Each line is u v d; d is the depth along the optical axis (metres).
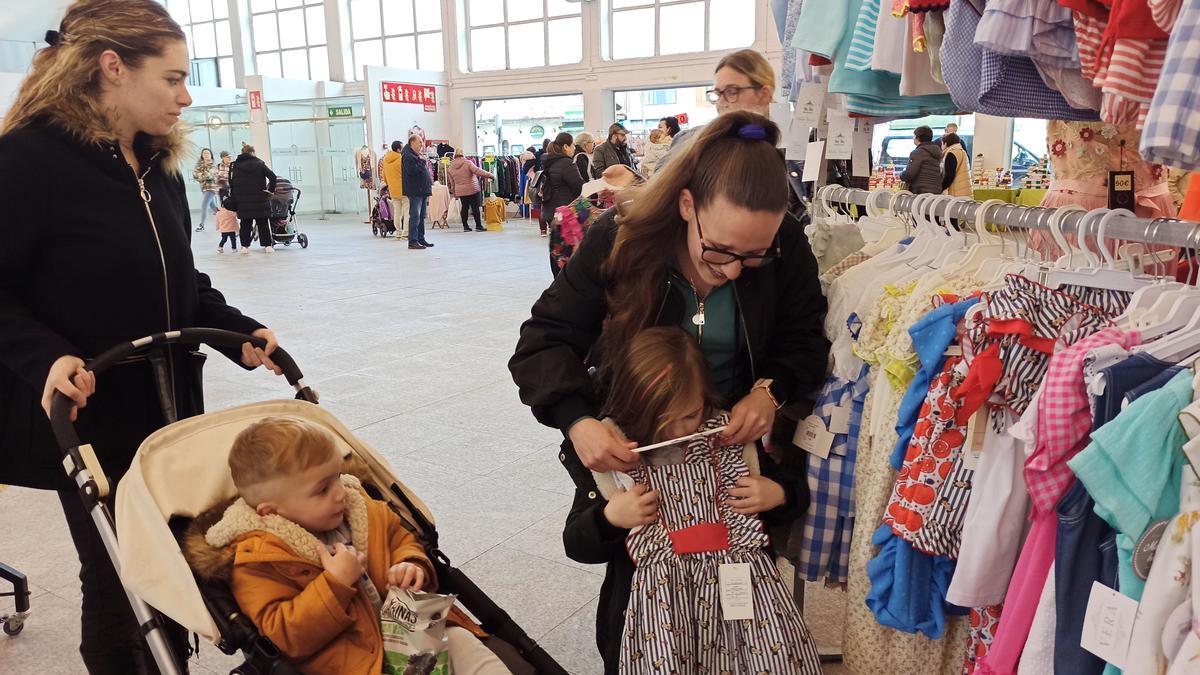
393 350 5.60
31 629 2.38
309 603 1.38
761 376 1.70
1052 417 1.21
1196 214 1.85
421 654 1.40
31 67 1.64
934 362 1.48
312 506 1.50
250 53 20.30
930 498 1.51
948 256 1.71
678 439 1.53
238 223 12.29
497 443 3.81
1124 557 1.13
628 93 16.73
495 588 2.59
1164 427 1.08
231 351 1.93
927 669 1.71
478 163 17.56
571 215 2.92
